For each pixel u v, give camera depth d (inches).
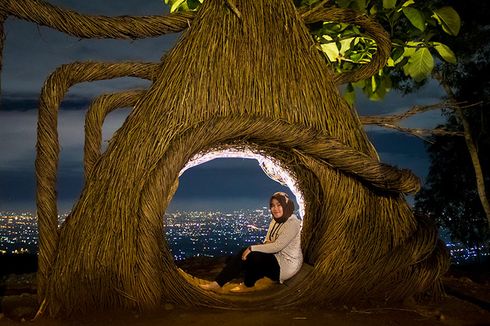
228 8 235.1
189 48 230.7
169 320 211.5
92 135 239.9
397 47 257.9
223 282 264.7
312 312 225.1
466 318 227.3
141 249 216.2
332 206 239.0
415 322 218.2
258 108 228.5
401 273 240.1
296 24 239.6
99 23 233.5
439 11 247.8
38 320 213.9
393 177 233.8
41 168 228.5
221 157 266.7
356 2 247.9
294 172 265.9
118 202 217.8
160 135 221.3
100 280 216.8
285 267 269.1
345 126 238.5
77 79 237.0
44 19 227.5
